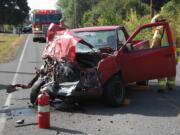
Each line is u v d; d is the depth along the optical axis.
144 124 9.70
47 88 11.43
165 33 13.52
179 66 20.92
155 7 48.03
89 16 69.88
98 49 12.64
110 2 59.50
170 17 37.66
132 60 12.56
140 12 53.22
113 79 11.70
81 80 11.34
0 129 9.38
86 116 10.59
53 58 11.78
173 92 13.92
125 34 14.06
